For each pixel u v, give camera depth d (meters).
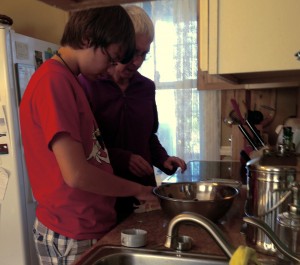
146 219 0.96
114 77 1.28
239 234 0.82
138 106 1.37
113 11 0.86
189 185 1.09
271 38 0.70
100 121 1.29
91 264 0.68
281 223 0.63
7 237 1.92
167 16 2.43
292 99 2.19
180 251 0.73
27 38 1.98
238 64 0.72
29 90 0.86
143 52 1.23
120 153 1.22
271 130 2.24
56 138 0.79
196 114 2.42
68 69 0.88
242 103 2.30
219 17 0.72
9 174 1.87
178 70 2.41
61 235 0.88
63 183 0.86
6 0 2.66
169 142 2.54
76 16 0.87
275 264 0.63
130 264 0.73
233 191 1.01
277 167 0.69
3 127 1.85
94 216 0.90
